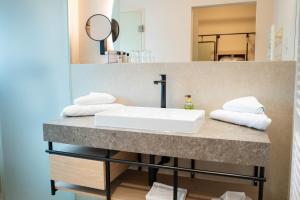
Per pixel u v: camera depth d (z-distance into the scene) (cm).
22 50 185
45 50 182
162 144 104
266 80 135
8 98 192
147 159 160
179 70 151
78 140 119
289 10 133
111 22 183
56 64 181
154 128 109
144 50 176
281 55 148
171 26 170
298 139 102
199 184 142
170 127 107
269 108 136
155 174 140
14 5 181
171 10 170
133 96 163
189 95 145
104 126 117
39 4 180
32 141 190
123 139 110
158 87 157
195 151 99
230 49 161
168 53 172
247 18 157
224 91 143
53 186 135
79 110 144
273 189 139
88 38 189
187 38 168
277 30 149
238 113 121
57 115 184
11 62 187
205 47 166
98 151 131
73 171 126
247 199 121
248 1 157
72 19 183
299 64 106
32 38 183
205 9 164
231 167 146
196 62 147
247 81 138
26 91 187
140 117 112
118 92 167
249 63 137
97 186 121
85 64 174
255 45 157
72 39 183
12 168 198
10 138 195
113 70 167
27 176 195
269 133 136
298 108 105
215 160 97
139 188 138
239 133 104
